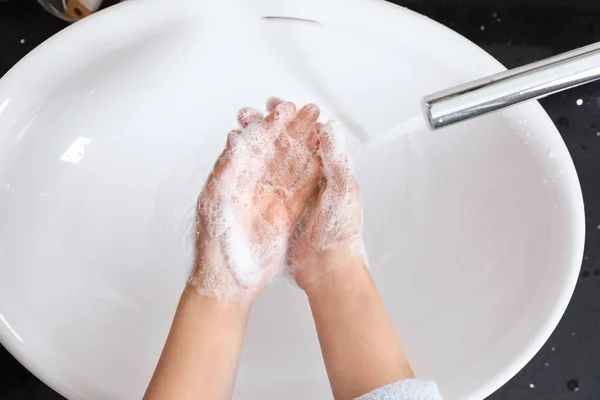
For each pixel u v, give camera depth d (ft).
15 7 2.64
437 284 2.45
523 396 2.64
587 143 2.67
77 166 2.38
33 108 2.28
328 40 2.36
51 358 2.28
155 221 2.47
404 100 2.42
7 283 2.27
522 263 2.35
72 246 2.38
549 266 2.31
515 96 2.04
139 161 2.44
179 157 2.48
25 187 2.32
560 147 2.33
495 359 2.30
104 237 2.41
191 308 2.45
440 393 2.30
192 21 2.32
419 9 2.68
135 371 2.38
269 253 2.55
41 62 2.27
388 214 2.51
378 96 2.43
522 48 2.69
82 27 2.28
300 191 2.56
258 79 2.44
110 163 2.41
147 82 2.37
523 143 2.35
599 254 2.65
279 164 2.54
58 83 2.29
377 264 2.52
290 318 2.52
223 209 2.49
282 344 2.47
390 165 2.50
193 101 2.44
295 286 2.57
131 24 2.30
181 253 2.50
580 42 2.68
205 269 2.48
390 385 2.22
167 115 2.43
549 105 2.67
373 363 2.35
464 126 2.41
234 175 2.48
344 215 2.51
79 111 2.34
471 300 2.39
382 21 2.32
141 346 2.40
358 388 2.32
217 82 2.43
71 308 2.34
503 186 2.39
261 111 2.49
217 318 2.45
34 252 2.33
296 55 2.39
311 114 2.48
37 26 2.65
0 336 2.26
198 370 2.37
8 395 2.59
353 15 2.32
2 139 2.27
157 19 2.30
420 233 2.48
